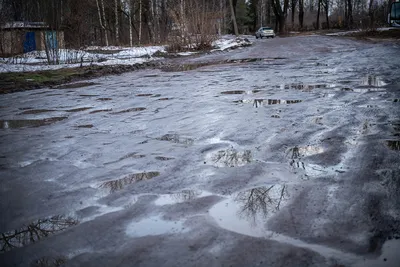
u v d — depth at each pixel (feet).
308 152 13.38
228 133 16.51
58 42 65.82
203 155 13.70
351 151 13.17
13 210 9.86
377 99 22.16
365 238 7.70
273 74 38.19
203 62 60.85
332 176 11.07
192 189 10.66
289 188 10.36
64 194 10.76
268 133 16.10
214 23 93.25
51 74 48.73
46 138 17.47
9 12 63.16
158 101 26.16
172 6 98.78
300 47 81.46
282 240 7.73
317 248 7.40
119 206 9.79
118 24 143.23
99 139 16.79
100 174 12.28
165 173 12.05
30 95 33.17
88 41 78.64
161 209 9.46
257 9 292.61
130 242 7.96
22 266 7.34
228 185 10.79
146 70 53.26
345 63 44.88
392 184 10.27
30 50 79.51
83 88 36.32
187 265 7.04
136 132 17.76
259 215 8.87
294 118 18.53
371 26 118.32
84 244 8.00
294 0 231.50
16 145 16.39
